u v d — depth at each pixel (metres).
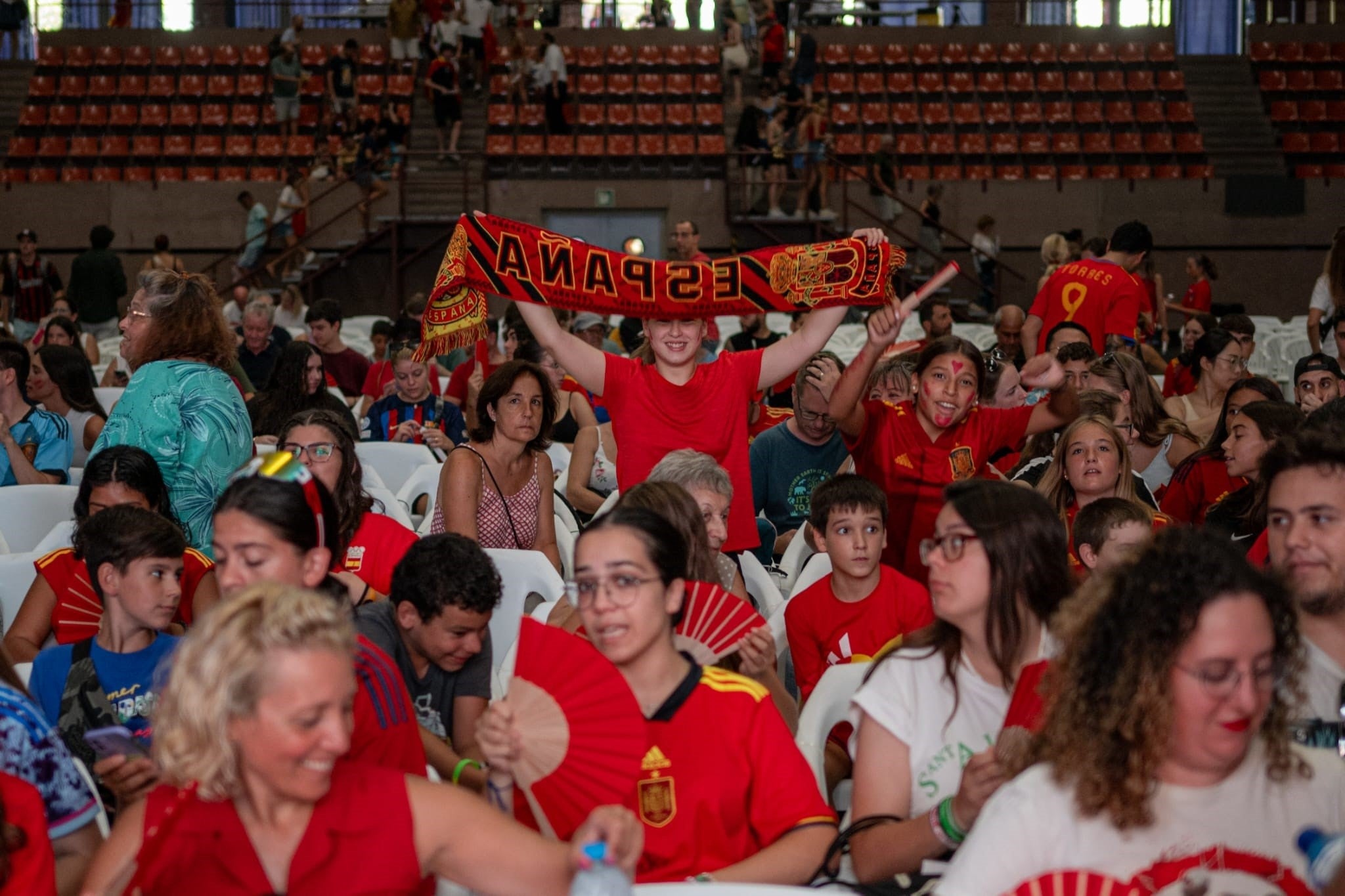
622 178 17.09
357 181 16.58
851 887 2.23
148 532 2.72
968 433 3.89
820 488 3.43
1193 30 21.20
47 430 5.04
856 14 20.42
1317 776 1.86
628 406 3.92
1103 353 6.42
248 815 1.82
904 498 3.86
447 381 8.88
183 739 1.74
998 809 1.84
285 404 5.65
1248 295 18.03
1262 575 1.78
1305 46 20.48
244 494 2.21
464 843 1.86
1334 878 1.72
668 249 17.16
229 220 17.67
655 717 2.21
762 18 18.88
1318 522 2.26
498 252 3.88
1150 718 1.74
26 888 1.77
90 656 2.78
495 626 3.91
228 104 19.31
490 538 4.23
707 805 2.21
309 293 16.09
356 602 3.29
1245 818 1.81
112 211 17.67
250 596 1.78
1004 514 2.21
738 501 3.94
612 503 4.36
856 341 13.01
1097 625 1.79
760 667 2.56
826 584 3.53
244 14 21.36
